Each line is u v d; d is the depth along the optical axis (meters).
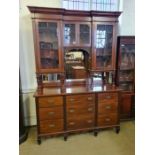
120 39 3.08
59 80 2.93
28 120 3.14
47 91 2.65
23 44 2.87
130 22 3.29
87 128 2.76
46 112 2.54
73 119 2.67
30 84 3.05
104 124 2.83
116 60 3.20
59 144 2.60
